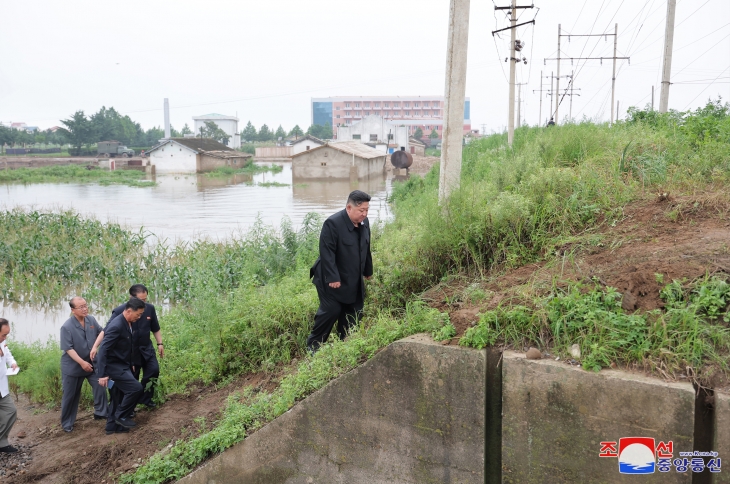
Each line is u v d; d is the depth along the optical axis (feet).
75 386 23.20
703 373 11.37
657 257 14.74
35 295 46.52
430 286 19.85
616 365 12.05
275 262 41.24
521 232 19.15
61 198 123.44
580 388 11.84
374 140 293.23
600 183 20.61
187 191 138.82
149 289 44.70
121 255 53.78
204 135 378.94
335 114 500.74
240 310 25.61
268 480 16.35
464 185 24.86
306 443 15.64
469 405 13.20
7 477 19.99
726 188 18.97
